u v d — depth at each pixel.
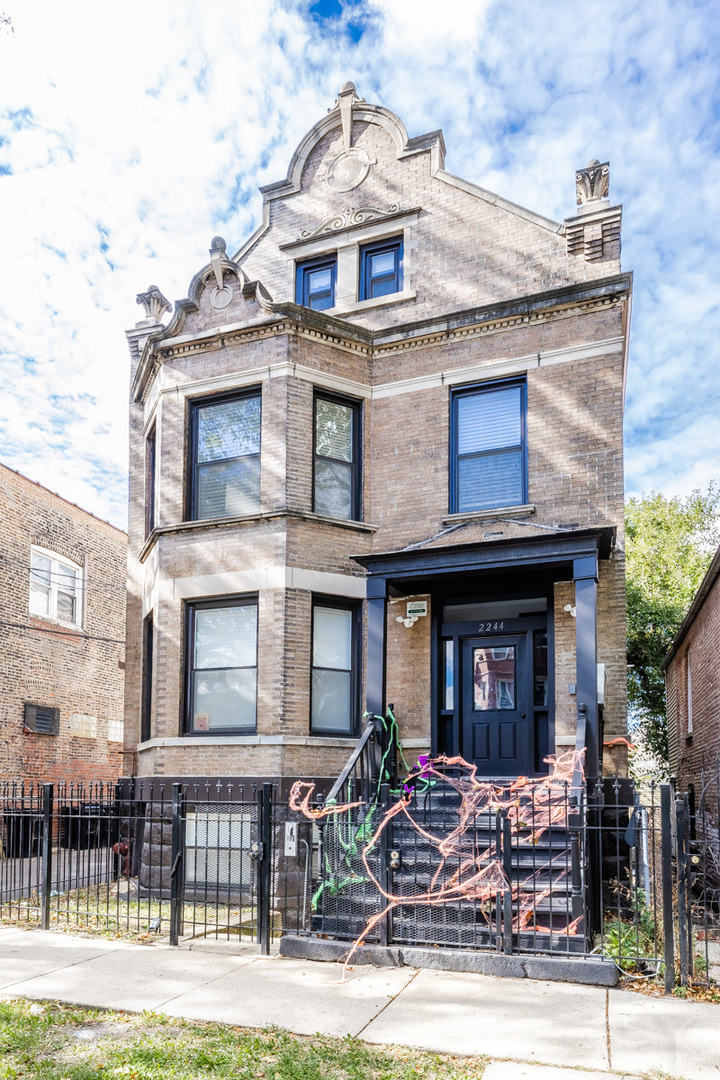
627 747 10.48
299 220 14.29
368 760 10.98
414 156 13.52
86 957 7.92
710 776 14.65
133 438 15.19
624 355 12.50
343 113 14.09
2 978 7.18
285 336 12.16
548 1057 5.43
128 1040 5.72
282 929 8.27
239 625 12.07
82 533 20.67
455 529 11.88
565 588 11.12
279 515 11.65
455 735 11.71
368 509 12.56
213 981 7.11
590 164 12.13
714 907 10.78
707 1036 5.78
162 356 13.06
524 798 9.53
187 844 11.35
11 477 17.98
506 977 7.21
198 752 11.63
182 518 12.57
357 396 12.74
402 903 7.87
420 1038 5.77
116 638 21.97
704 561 25.69
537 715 11.42
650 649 23.75
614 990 6.83
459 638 11.96
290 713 11.30
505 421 12.08
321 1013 6.27
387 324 13.17
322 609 12.05
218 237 12.77
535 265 12.31
